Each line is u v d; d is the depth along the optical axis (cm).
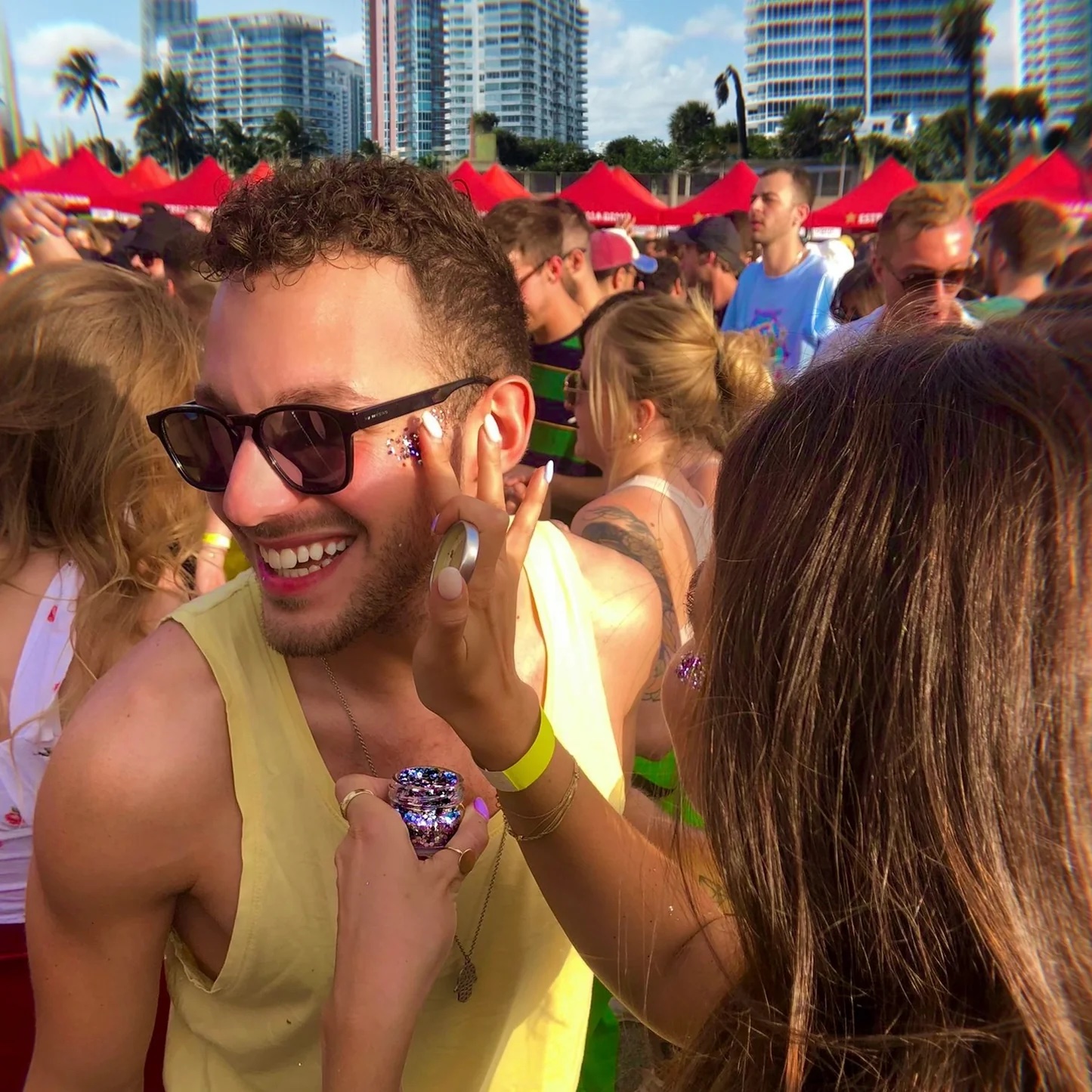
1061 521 68
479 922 115
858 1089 73
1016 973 66
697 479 225
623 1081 209
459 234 109
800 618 75
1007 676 68
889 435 75
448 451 108
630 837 107
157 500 165
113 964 101
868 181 1167
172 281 350
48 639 149
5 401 155
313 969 105
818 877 75
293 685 108
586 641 129
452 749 117
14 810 149
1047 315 83
